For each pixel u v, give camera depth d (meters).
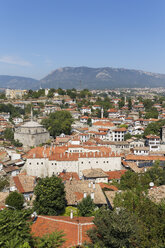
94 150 117.62
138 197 51.19
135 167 106.69
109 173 98.56
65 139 162.12
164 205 45.00
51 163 101.12
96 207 61.31
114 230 37.28
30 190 77.44
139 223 41.34
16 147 155.25
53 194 60.69
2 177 97.25
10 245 34.31
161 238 38.84
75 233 41.03
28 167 100.75
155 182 81.00
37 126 172.75
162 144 147.50
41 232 41.97
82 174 99.94
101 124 194.50
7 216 40.38
